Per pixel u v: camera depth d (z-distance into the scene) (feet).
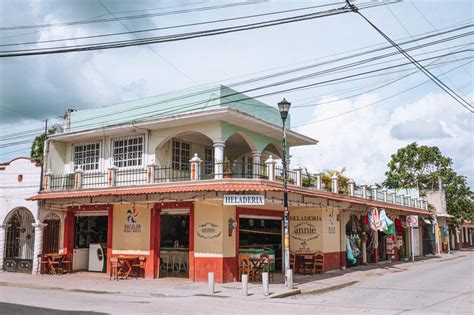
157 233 67.10
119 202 66.54
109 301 45.78
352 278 68.59
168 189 61.46
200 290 54.39
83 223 80.84
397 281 67.15
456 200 160.76
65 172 81.61
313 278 67.82
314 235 76.54
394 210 104.78
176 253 70.85
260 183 59.36
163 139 71.15
